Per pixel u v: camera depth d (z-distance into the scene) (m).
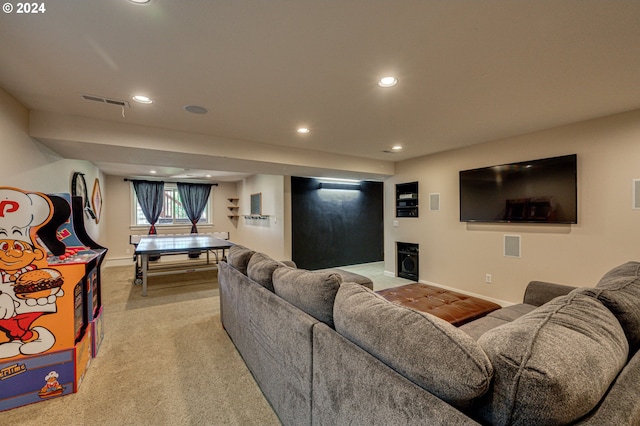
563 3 1.31
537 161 3.35
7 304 1.81
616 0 1.28
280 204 6.07
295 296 1.60
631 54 1.74
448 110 2.69
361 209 6.96
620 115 2.79
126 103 2.48
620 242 2.81
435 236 4.63
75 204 2.75
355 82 2.11
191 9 1.34
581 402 0.71
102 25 1.45
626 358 0.97
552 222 3.24
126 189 7.24
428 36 1.57
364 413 1.03
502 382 0.77
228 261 2.88
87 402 1.87
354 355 1.08
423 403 0.82
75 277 1.97
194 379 2.11
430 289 3.04
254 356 2.04
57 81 2.06
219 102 2.47
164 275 5.59
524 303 2.58
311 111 2.70
